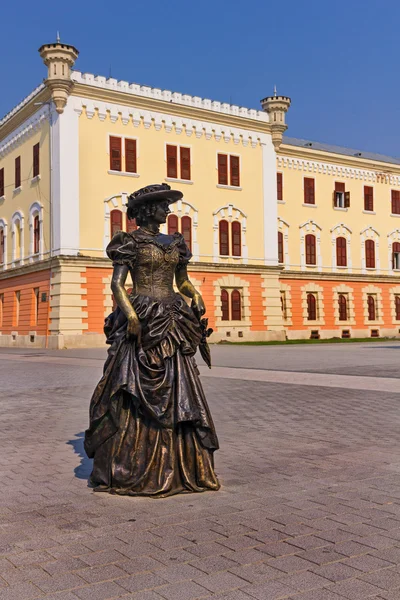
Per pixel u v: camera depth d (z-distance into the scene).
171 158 37.50
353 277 47.25
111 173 35.22
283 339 41.44
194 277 38.19
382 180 49.75
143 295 5.52
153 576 3.71
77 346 33.22
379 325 48.78
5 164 40.59
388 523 4.61
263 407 10.62
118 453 5.43
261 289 40.84
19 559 3.99
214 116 39.09
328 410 10.19
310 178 45.72
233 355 25.59
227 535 4.37
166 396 5.32
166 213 5.84
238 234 40.22
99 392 5.47
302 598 3.41
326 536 4.34
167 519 4.71
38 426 9.09
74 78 34.00
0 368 20.64
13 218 39.19
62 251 33.44
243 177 40.56
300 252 44.91
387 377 15.23
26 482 5.94
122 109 35.69
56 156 34.00
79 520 4.74
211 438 5.54
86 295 33.78
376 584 3.57
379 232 49.34
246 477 5.97
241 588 3.54
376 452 7.03
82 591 3.52
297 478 5.93
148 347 5.33
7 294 39.50
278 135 41.78
